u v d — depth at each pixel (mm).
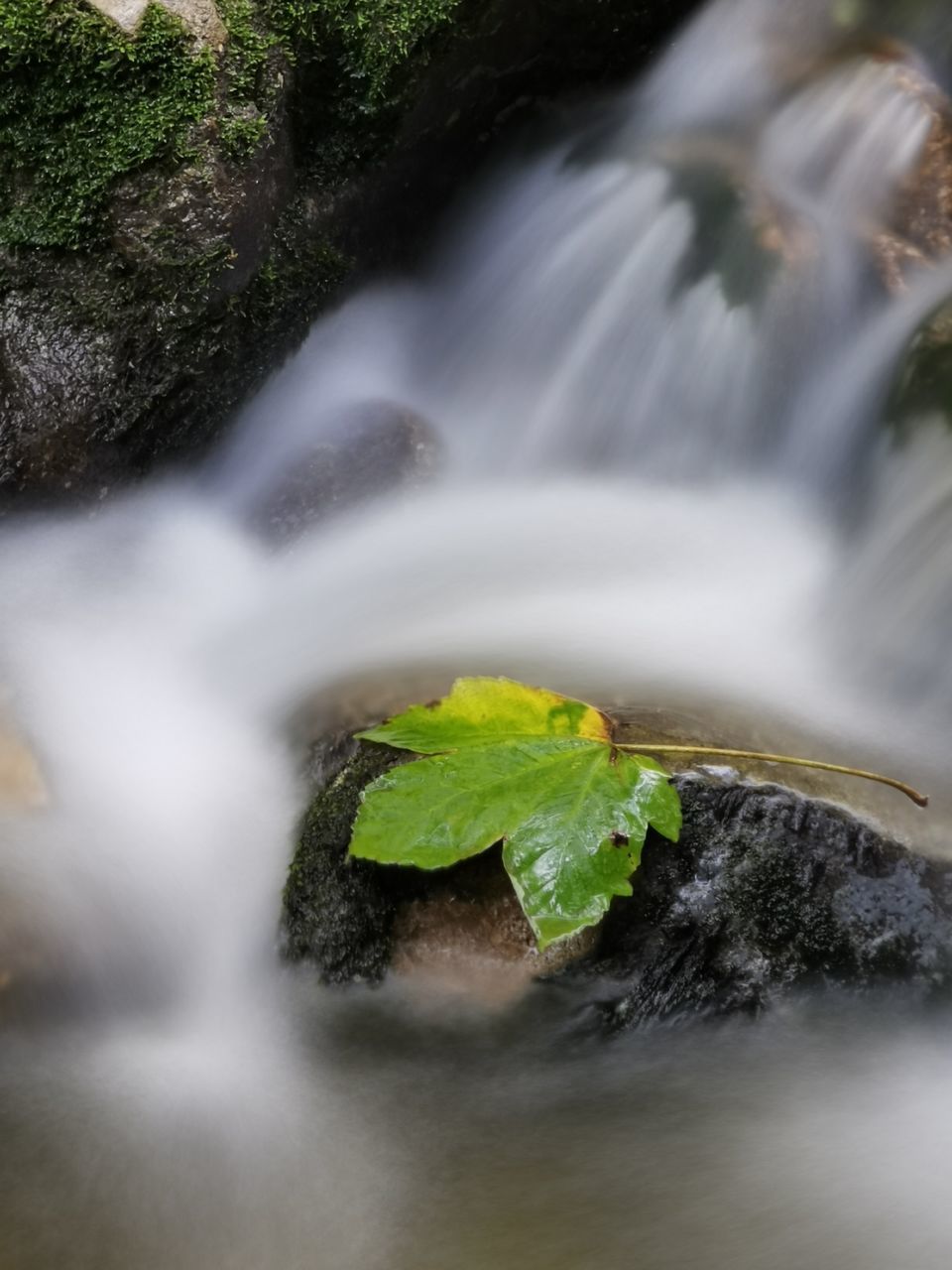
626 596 1205
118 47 1205
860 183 1363
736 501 1305
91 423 1222
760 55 1476
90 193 1215
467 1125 968
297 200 1307
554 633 1161
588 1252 930
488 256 1480
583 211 1410
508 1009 998
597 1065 987
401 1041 994
